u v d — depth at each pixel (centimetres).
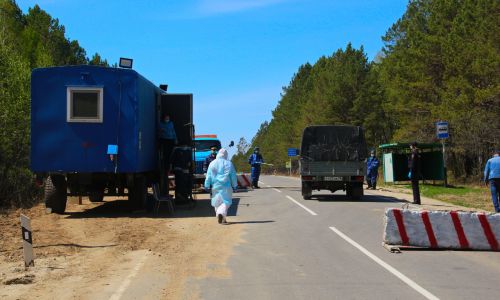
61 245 1103
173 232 1272
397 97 4044
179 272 855
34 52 4034
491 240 1052
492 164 1772
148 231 1287
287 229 1310
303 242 1127
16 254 1012
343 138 2136
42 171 1523
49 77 1522
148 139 1677
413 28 4322
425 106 3566
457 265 909
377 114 5141
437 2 3912
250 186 2903
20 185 2025
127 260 955
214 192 1443
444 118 3178
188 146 1912
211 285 769
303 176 2103
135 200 1664
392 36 5206
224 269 874
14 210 1781
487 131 3142
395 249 1024
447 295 712
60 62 4694
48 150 1522
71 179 1609
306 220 1482
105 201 2138
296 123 7281
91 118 1524
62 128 1523
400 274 836
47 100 1522
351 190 2119
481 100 2892
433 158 3250
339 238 1177
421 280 796
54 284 784
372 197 2302
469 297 702
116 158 1523
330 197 2284
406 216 1067
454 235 1059
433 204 1998
